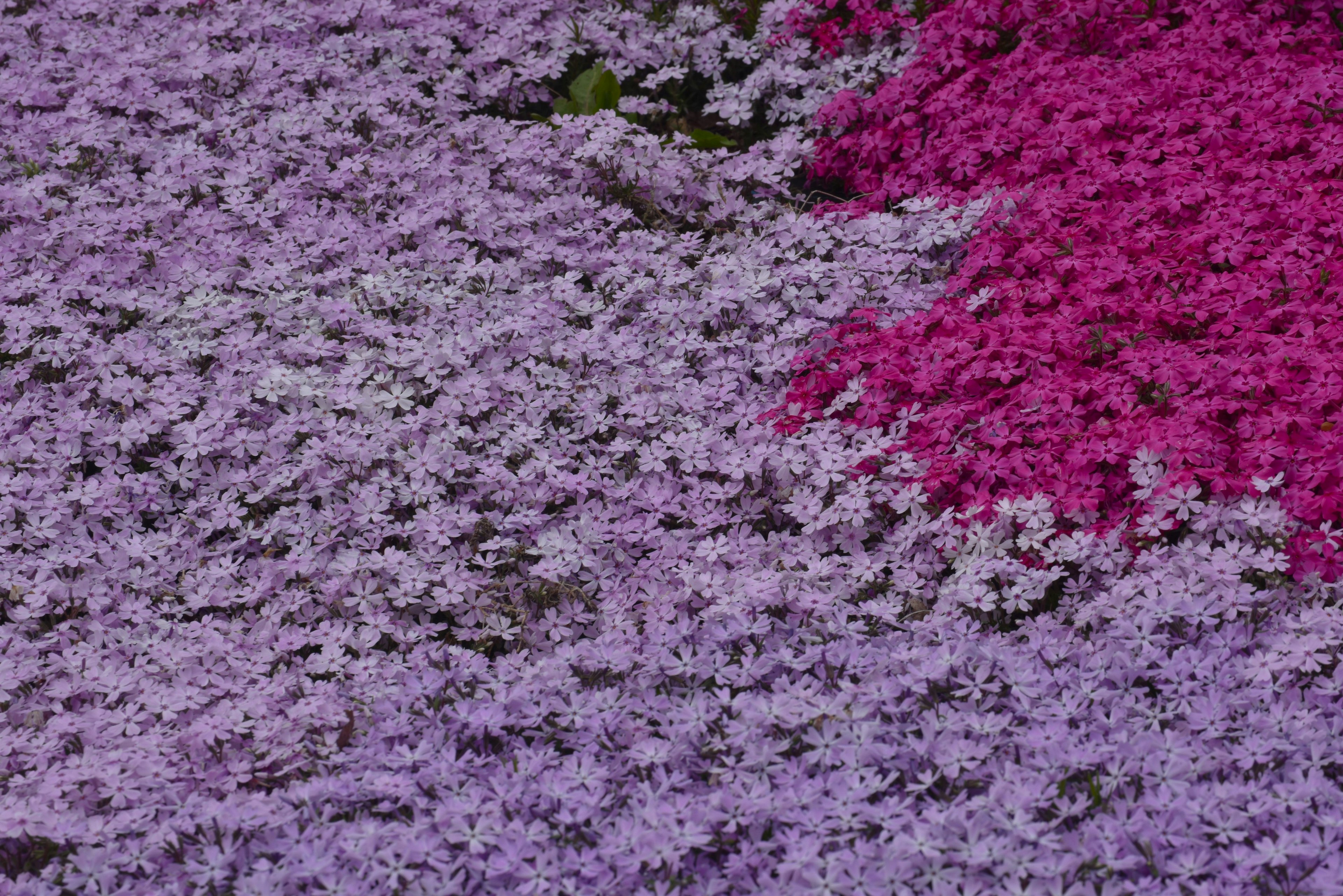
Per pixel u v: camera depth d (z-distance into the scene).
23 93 7.05
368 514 4.76
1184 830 3.19
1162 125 6.22
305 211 6.45
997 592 4.37
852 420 5.21
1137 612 4.05
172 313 5.71
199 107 7.23
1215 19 6.95
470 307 5.74
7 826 3.46
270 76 7.35
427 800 3.51
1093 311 5.21
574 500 5.09
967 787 3.47
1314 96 6.10
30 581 4.52
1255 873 3.06
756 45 8.09
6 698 4.03
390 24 8.00
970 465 4.75
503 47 7.80
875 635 4.23
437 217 6.31
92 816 3.66
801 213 6.81
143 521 5.08
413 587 4.52
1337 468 4.32
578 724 3.74
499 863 3.22
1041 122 6.45
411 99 7.27
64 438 5.05
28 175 6.58
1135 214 5.80
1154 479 4.45
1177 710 3.64
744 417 5.27
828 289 5.88
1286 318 5.02
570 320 5.96
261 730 3.89
